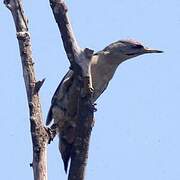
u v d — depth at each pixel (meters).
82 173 11.91
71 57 11.98
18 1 12.17
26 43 11.98
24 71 11.92
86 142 11.96
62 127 14.73
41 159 11.62
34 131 11.69
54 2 11.70
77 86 12.52
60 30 11.89
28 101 11.79
